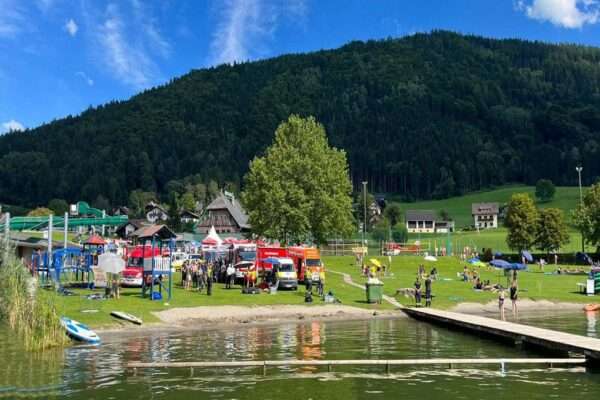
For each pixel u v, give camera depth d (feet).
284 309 140.36
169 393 62.28
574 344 84.28
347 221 224.12
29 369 73.05
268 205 214.69
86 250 182.29
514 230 347.97
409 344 97.45
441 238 488.85
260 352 87.56
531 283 215.10
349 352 88.58
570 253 335.06
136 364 76.38
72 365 75.66
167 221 593.42
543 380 70.38
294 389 64.59
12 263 101.71
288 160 222.48
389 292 181.16
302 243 226.17
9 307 98.17
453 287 197.57
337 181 227.61
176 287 162.40
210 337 102.78
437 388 65.67
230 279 168.76
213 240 247.91
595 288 187.93
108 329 105.81
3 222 138.21
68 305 123.03
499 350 92.32
